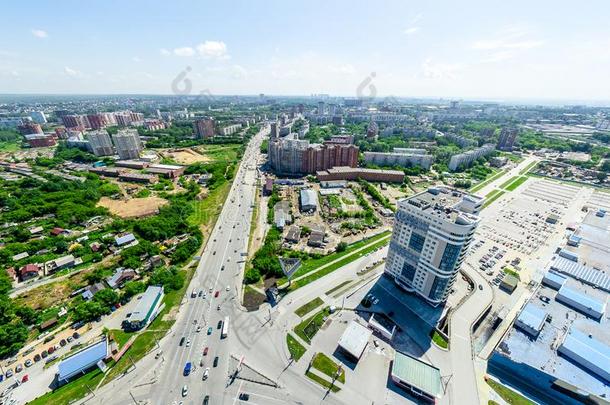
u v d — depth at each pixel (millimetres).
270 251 150375
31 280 133500
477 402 85750
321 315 115062
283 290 128250
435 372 90188
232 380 90312
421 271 117688
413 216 115375
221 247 161625
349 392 87750
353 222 190125
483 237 179375
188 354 98250
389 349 101875
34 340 103000
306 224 189000
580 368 90000
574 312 110438
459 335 107438
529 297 121875
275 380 90562
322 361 96812
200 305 119250
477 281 136500
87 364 91312
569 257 151125
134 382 89312
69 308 117375
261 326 109812
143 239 166250
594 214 199750
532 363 91625
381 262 147875
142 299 115125
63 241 157375
